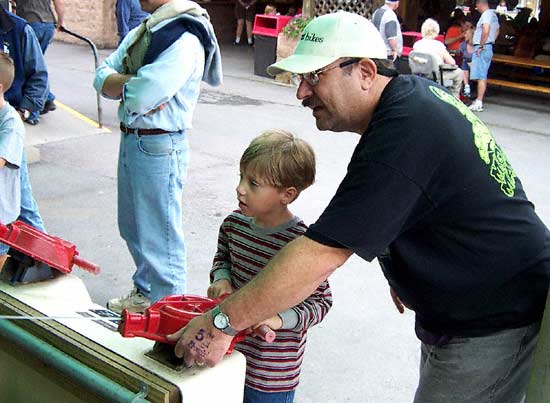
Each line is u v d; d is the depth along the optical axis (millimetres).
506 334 1800
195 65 3141
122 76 3137
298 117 8820
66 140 6926
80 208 5145
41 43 7922
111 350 1556
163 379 1453
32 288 1832
